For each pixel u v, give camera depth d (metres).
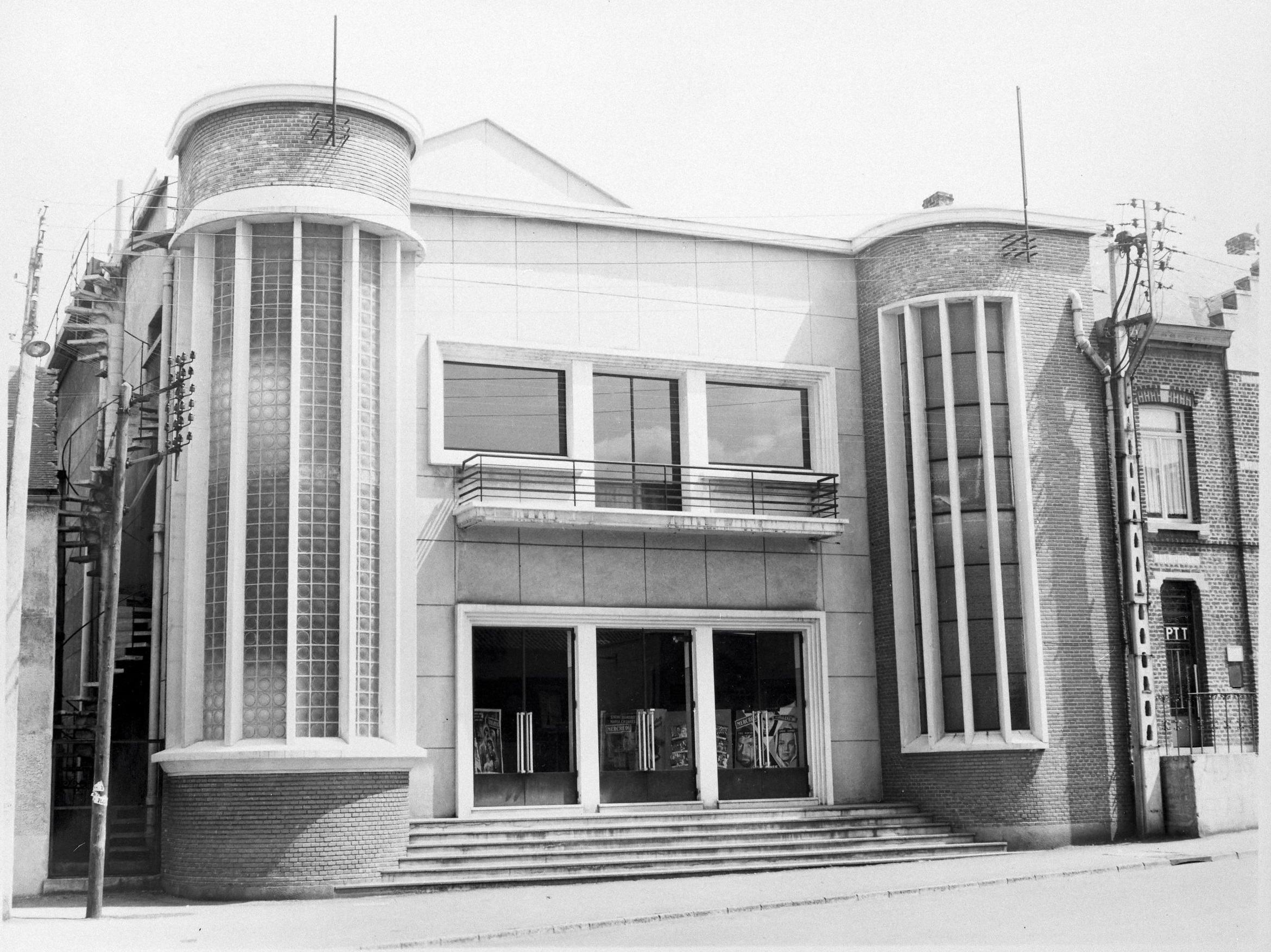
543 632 24.33
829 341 27.30
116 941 15.45
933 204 27.89
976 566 25.08
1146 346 26.06
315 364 21.23
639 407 25.84
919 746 25.12
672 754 24.92
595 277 25.64
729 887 19.67
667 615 24.92
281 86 21.33
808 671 26.19
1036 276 26.25
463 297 24.56
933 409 25.89
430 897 19.45
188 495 20.98
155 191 27.42
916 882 19.52
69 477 28.05
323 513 20.86
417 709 22.69
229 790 20.03
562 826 22.64
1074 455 25.95
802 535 25.72
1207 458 28.34
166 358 24.09
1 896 17.23
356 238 21.55
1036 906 16.69
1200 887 18.08
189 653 20.59
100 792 18.22
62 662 27.53
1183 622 27.70
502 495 24.11
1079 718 24.92
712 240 26.73
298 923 16.64
